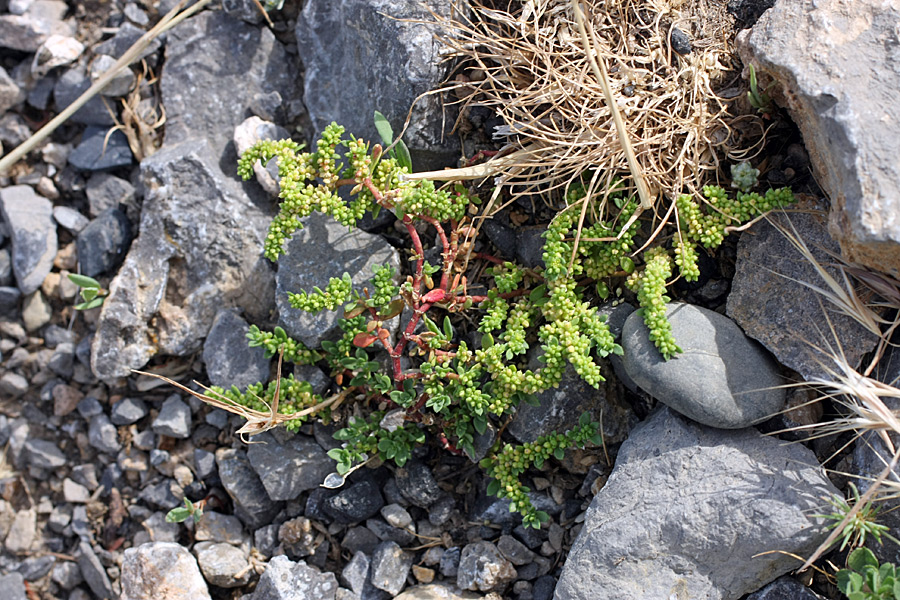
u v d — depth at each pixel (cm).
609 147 42
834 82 40
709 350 41
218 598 46
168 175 48
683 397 41
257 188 48
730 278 43
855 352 41
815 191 42
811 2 41
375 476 45
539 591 44
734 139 43
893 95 39
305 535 46
